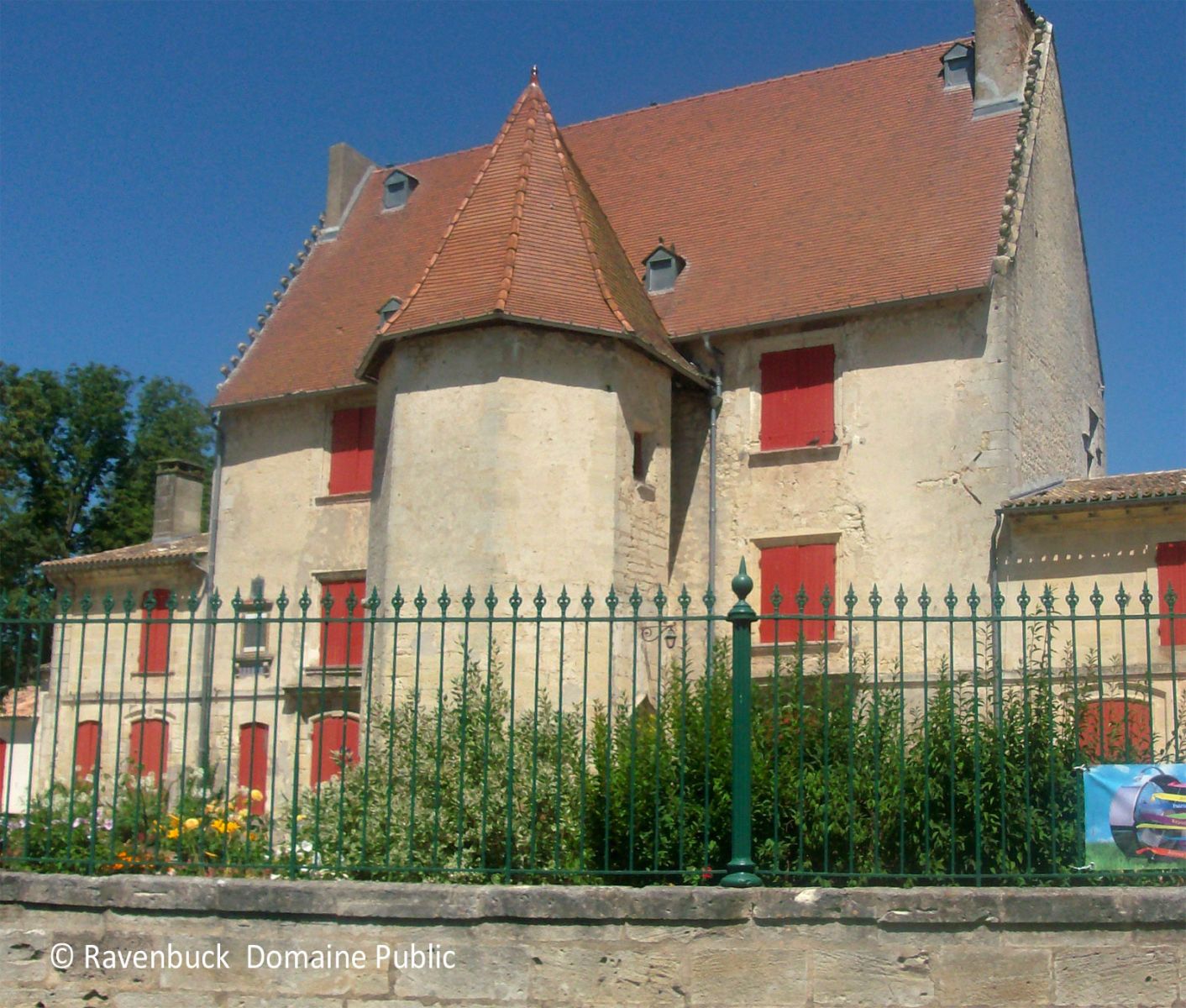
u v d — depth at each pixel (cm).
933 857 1064
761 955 732
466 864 1076
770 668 1986
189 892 777
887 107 2377
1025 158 2117
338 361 2425
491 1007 741
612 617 807
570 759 1143
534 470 1859
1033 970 723
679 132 2617
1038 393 2095
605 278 1984
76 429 4519
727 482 2108
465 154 2853
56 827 962
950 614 807
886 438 1995
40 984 782
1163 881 802
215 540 2483
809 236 2206
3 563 4128
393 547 1908
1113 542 1811
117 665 2597
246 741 2355
